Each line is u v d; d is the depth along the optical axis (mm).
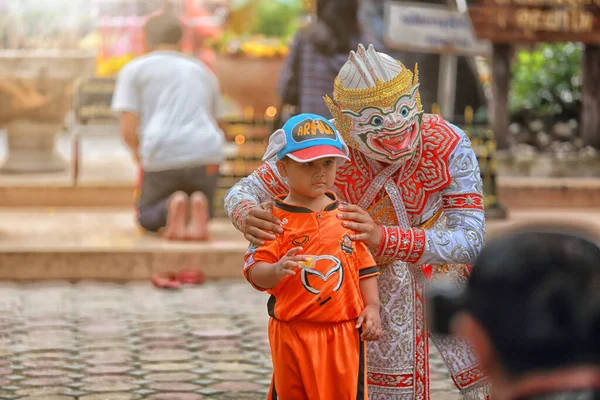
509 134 18844
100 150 25141
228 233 15023
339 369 5656
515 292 2350
